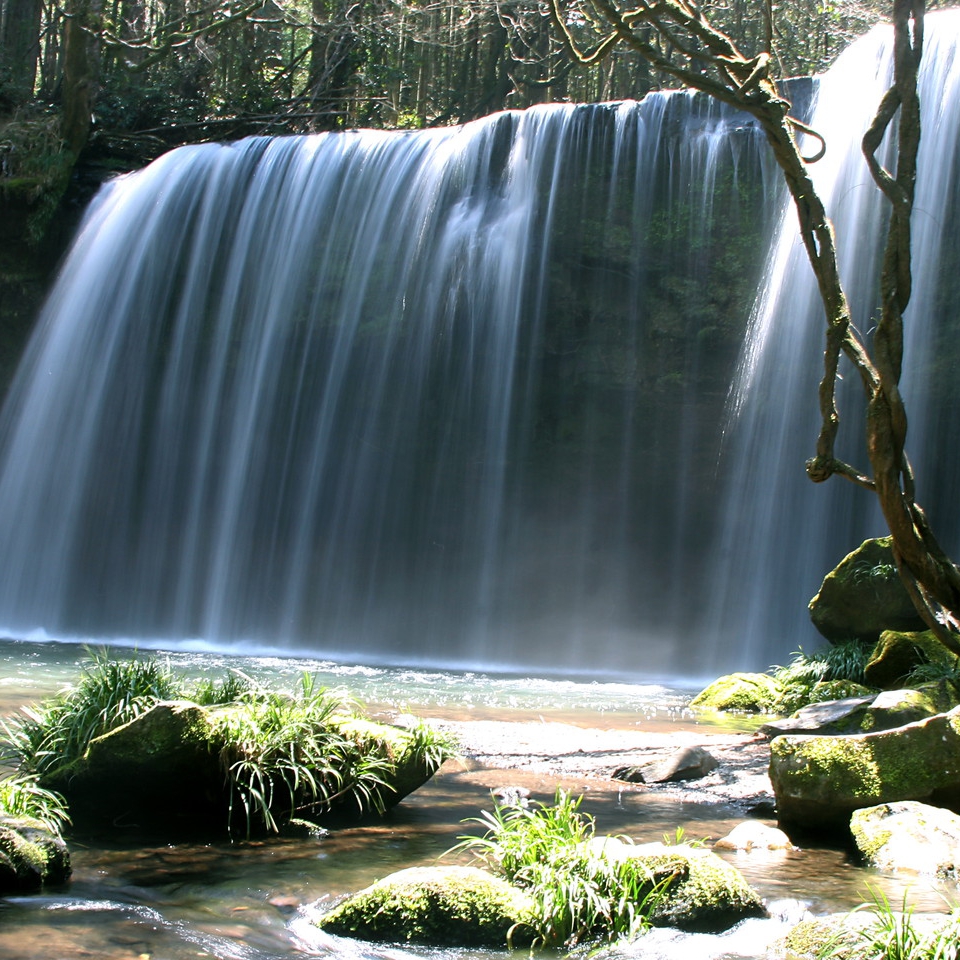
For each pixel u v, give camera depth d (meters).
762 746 7.44
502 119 18.23
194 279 19.23
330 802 5.62
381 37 27.70
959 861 4.70
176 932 3.81
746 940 3.81
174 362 19.03
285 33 34.31
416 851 4.96
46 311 20.27
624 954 3.69
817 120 15.70
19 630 18.77
